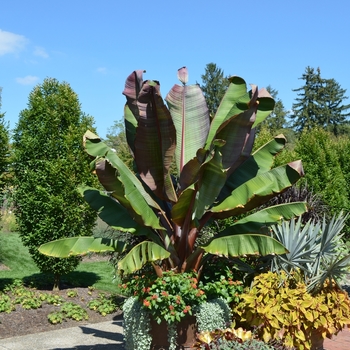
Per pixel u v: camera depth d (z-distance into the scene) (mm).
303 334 5840
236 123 6258
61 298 9711
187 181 6309
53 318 8492
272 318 5844
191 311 6012
